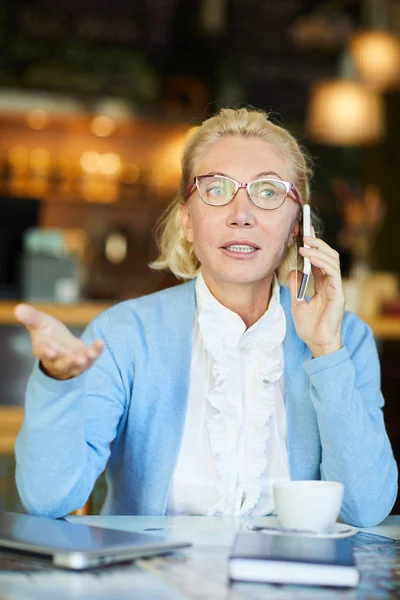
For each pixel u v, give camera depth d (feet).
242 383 5.07
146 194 22.27
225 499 4.91
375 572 3.38
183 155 5.25
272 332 5.13
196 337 5.24
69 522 4.03
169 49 24.03
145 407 5.09
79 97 20.44
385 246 23.70
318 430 5.13
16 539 3.43
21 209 14.65
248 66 24.81
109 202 22.20
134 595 2.93
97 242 22.25
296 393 5.15
